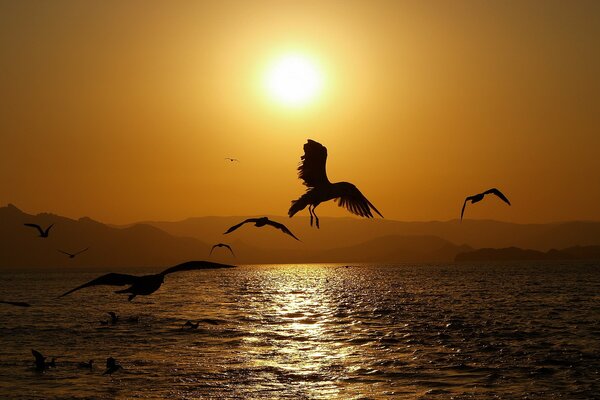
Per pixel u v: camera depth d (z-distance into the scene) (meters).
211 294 112.50
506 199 13.62
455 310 72.81
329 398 30.42
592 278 160.38
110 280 10.02
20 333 53.66
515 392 30.89
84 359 40.47
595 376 33.94
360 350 43.09
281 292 118.62
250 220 11.87
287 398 30.55
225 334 52.38
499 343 45.09
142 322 61.91
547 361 37.97
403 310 73.88
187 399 30.42
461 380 33.53
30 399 30.47
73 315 70.12
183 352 42.97
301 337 50.19
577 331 51.38
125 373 36.03
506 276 181.38
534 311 70.12
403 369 36.38
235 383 33.56
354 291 118.62
